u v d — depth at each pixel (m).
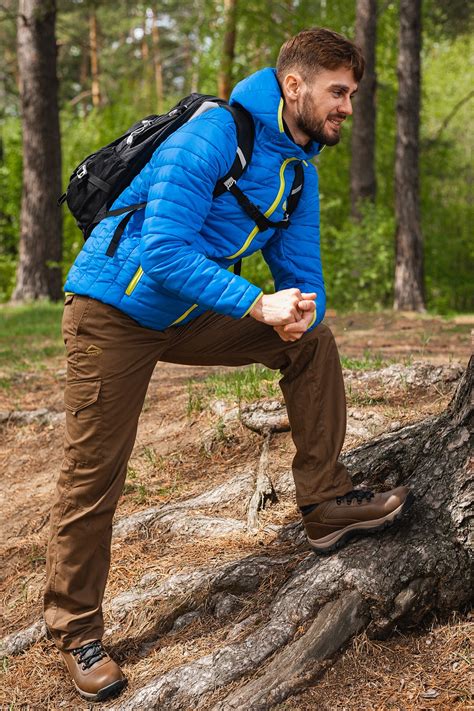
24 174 14.19
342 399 2.91
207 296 2.51
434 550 2.83
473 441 2.94
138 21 32.53
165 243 2.49
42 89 13.88
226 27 16.94
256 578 3.13
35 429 5.61
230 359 2.94
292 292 2.54
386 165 18.95
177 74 41.16
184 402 5.21
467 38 19.47
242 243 2.72
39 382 6.78
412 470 3.17
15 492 4.81
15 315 12.09
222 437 4.45
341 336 8.68
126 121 20.81
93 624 2.94
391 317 11.05
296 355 2.85
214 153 2.51
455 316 11.14
